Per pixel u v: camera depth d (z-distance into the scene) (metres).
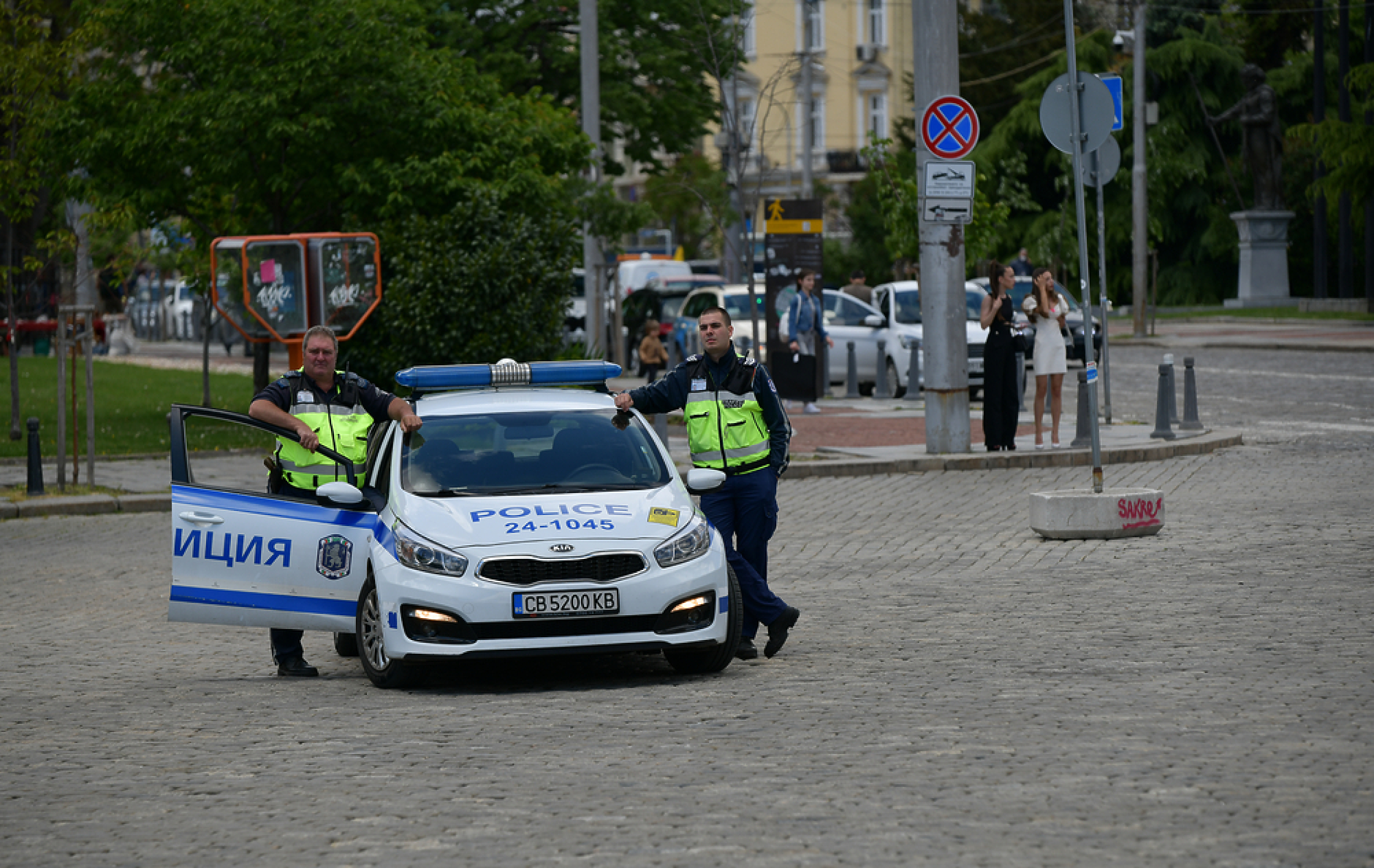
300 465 13.40
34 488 24.70
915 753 9.34
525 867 7.41
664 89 57.59
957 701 10.77
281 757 9.92
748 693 11.50
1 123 32.97
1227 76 80.19
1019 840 7.54
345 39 32.69
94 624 16.11
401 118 33.53
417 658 11.71
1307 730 9.55
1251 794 8.20
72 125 33.06
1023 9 91.38
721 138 97.06
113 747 10.41
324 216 35.75
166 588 18.14
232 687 12.76
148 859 7.79
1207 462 25.17
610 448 13.31
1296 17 88.38
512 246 29.42
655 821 8.11
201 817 8.55
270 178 33.38
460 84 36.12
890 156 46.75
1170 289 81.88
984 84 90.75
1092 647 12.55
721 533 13.41
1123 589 15.19
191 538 12.68
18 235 42.12
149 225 35.09
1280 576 15.38
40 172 34.09
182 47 32.75
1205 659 11.85
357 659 14.48
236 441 32.00
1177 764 8.86
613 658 13.73
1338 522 18.62
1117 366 46.25
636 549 11.85
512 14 55.09
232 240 29.75
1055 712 10.28
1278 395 35.38
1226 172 80.88
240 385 46.84
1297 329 58.12
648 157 58.94
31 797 9.10
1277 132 73.94
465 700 11.80
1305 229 82.00
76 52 32.53
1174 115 80.38
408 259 29.61
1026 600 14.91
